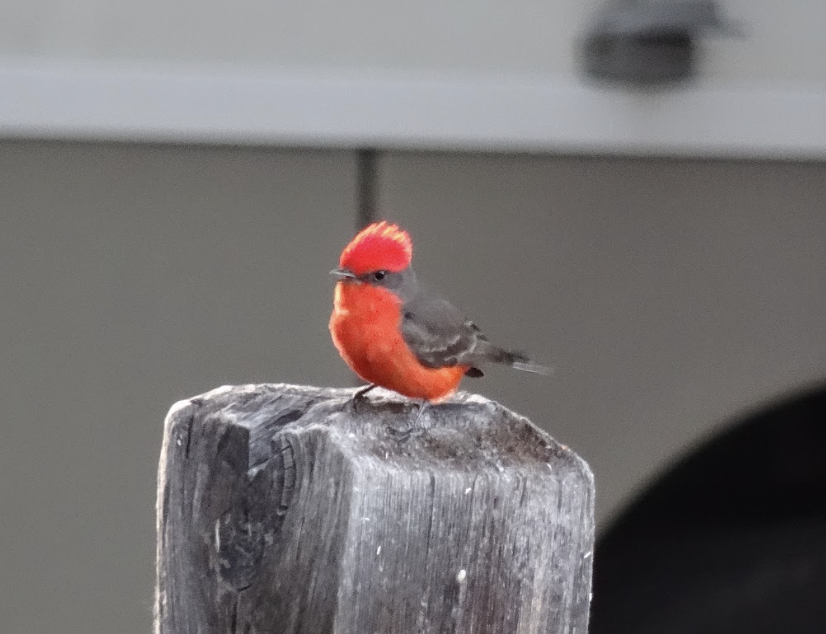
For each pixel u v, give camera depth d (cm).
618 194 609
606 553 707
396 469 269
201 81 593
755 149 607
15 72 586
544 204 607
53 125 589
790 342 620
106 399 608
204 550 283
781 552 711
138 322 605
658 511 721
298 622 269
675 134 603
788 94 607
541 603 282
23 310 603
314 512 270
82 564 615
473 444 290
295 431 275
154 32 595
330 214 604
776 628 692
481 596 276
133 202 601
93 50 593
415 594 270
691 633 689
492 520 275
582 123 600
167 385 608
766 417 729
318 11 598
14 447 609
